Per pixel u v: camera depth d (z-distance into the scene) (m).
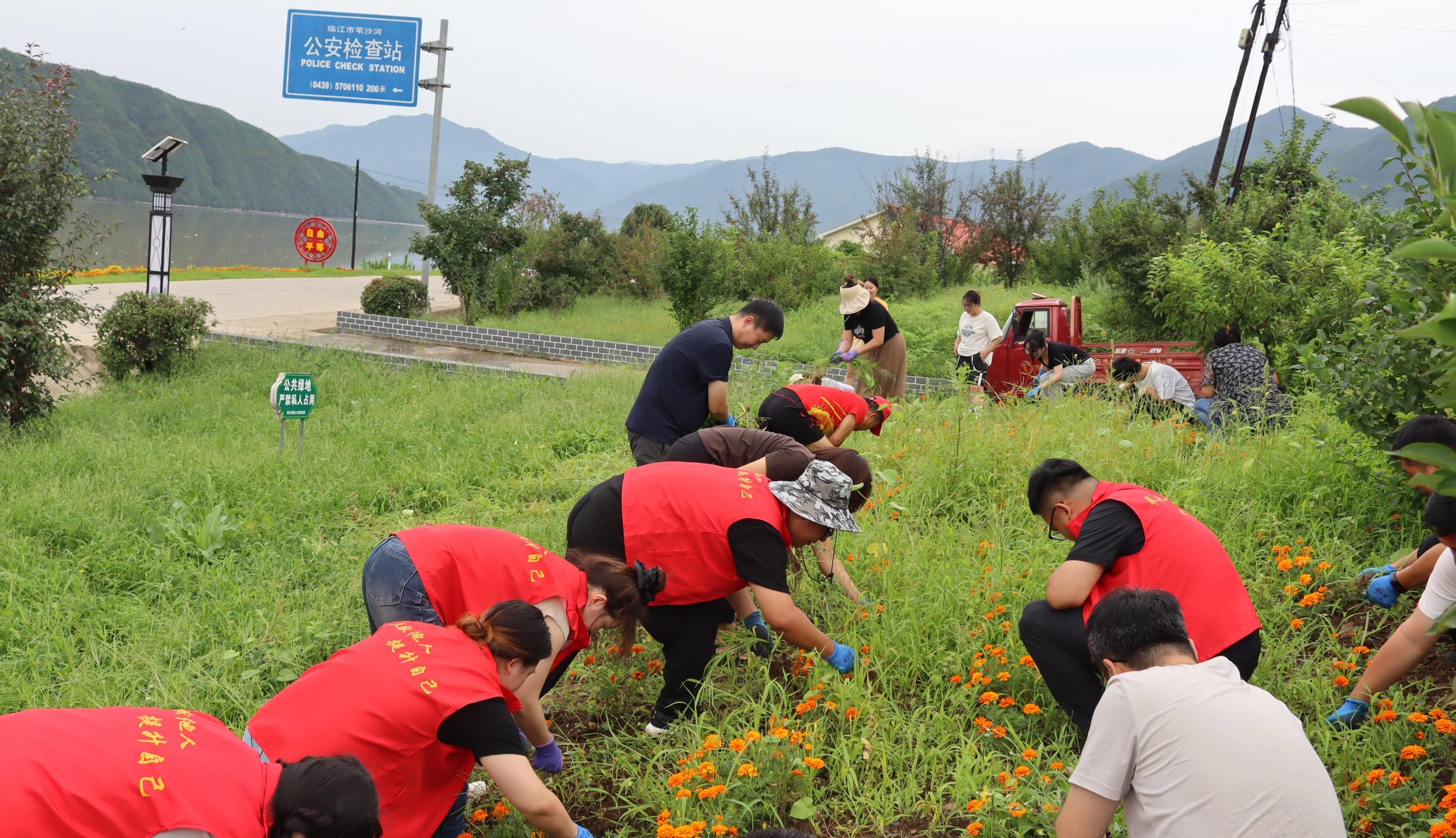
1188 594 3.11
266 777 2.30
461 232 18.45
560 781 3.48
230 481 7.09
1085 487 3.42
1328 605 4.19
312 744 2.54
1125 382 8.10
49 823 1.97
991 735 3.40
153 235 15.01
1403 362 4.46
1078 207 27.14
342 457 7.94
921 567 4.54
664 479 3.66
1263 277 10.76
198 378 12.26
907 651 3.95
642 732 3.77
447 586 3.27
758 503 3.57
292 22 20.97
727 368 5.32
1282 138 18.16
